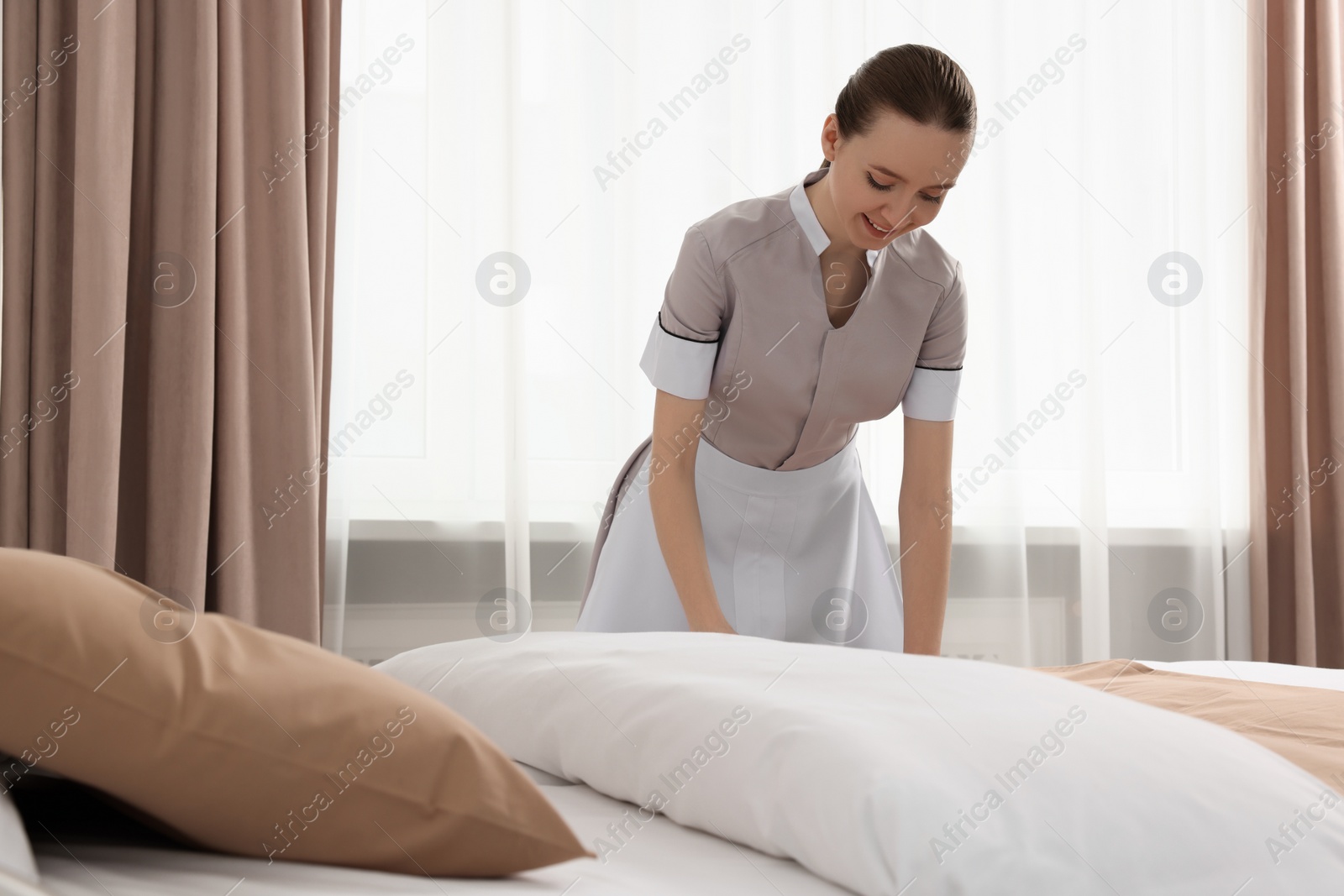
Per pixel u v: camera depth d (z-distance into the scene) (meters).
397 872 0.62
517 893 0.60
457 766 0.61
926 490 1.46
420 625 2.32
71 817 0.69
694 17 2.48
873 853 0.55
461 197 2.33
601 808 0.80
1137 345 2.79
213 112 2.08
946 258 1.39
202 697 0.57
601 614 1.50
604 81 2.41
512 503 2.29
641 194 2.44
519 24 2.35
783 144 2.50
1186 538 2.78
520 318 2.32
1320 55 2.87
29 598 0.56
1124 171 2.79
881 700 0.69
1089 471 2.68
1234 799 0.60
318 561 2.17
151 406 2.04
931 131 1.12
